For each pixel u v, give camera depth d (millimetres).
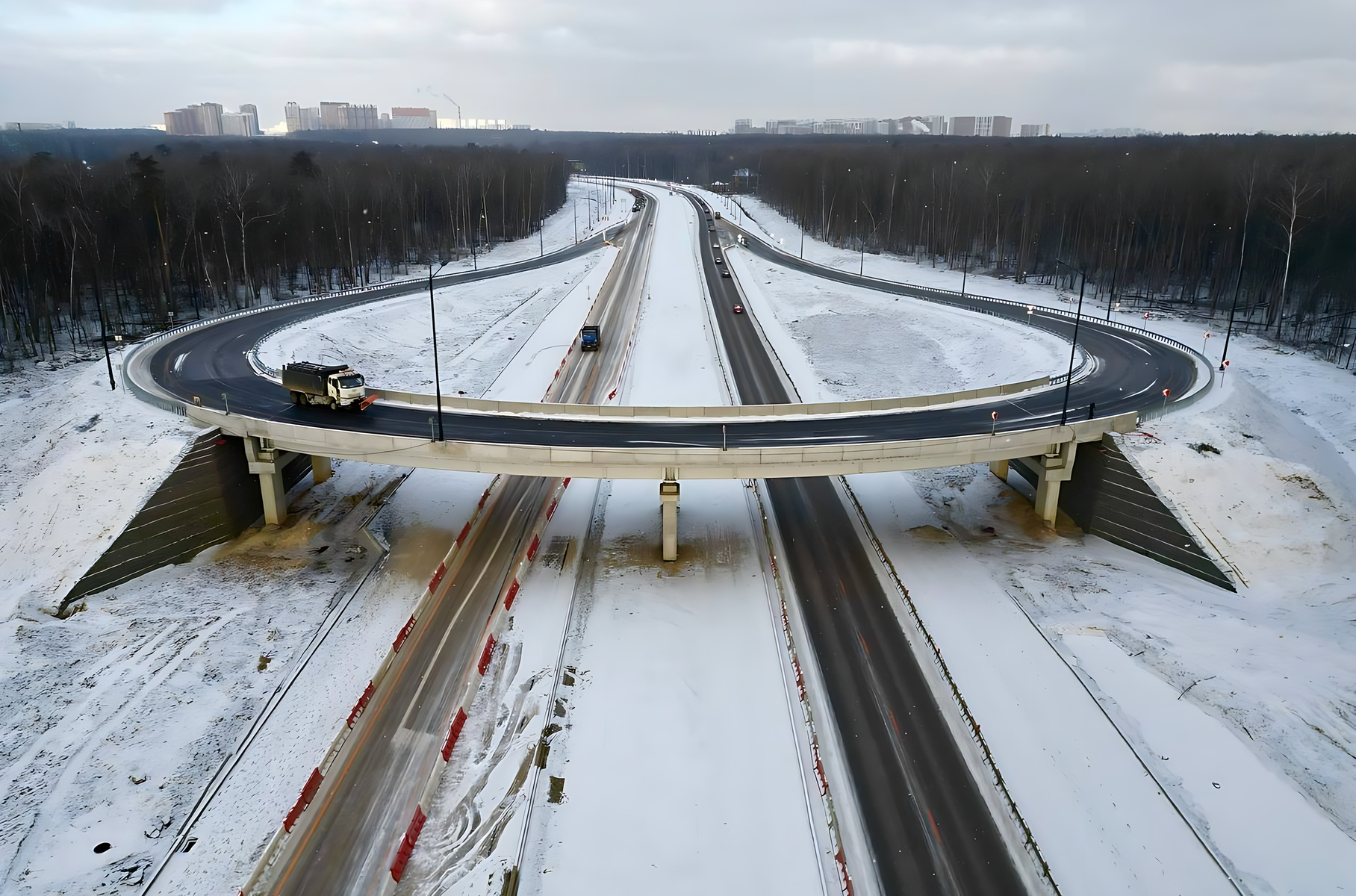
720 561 51031
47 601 43812
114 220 102750
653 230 171875
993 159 159500
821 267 138125
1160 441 51938
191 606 45344
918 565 50188
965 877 29547
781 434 52750
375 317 95250
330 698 38844
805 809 32594
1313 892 28359
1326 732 35000
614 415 56750
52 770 34031
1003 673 40188
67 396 58844
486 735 36750
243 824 31969
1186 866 29656
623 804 32844
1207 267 119125
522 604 46281
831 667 41125
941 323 96062
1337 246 103125
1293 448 55188
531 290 119625
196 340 76062
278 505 54219
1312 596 44312
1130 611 44500
